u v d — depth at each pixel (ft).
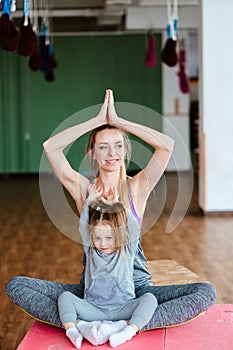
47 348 8.23
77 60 40.01
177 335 8.59
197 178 37.70
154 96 40.32
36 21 28.91
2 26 16.89
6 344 10.91
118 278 9.00
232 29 23.45
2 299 13.50
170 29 23.66
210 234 20.51
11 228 22.43
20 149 40.11
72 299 8.94
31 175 40.78
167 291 9.52
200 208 24.54
